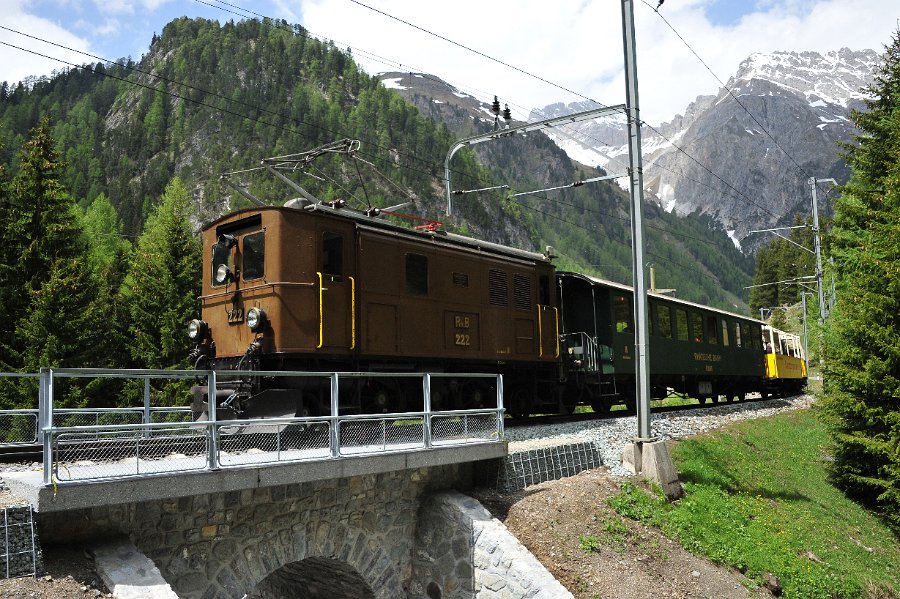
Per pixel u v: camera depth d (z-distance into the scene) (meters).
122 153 129.88
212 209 110.62
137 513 7.64
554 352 17.70
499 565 10.01
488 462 12.05
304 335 11.66
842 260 22.91
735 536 12.72
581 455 13.51
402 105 152.12
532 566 9.89
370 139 137.75
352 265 12.72
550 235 194.62
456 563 10.60
